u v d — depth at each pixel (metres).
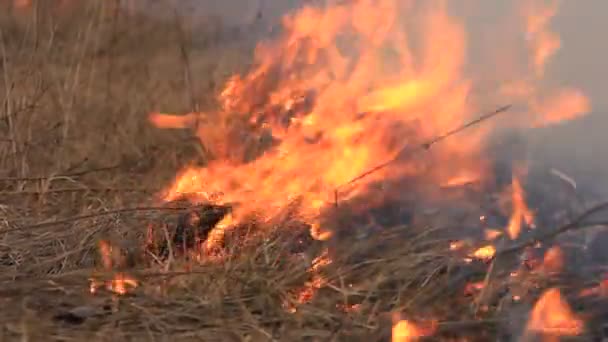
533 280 11.32
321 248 12.11
